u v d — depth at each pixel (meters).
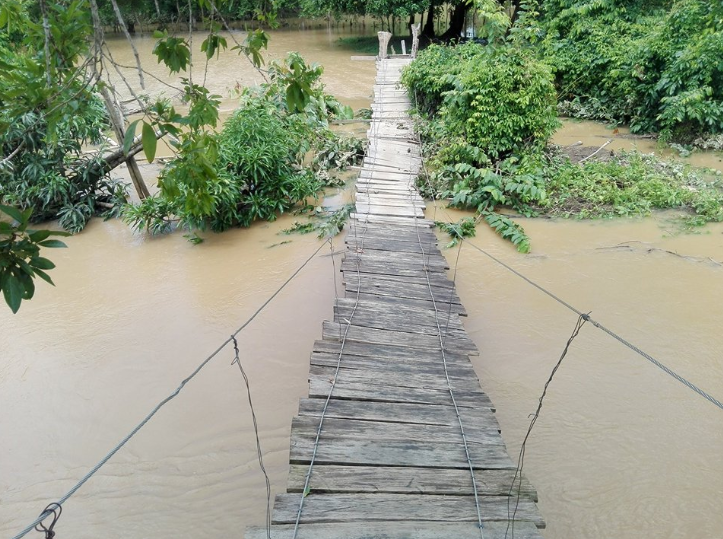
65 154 8.25
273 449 4.20
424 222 7.08
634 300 5.67
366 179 8.39
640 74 10.70
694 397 4.47
